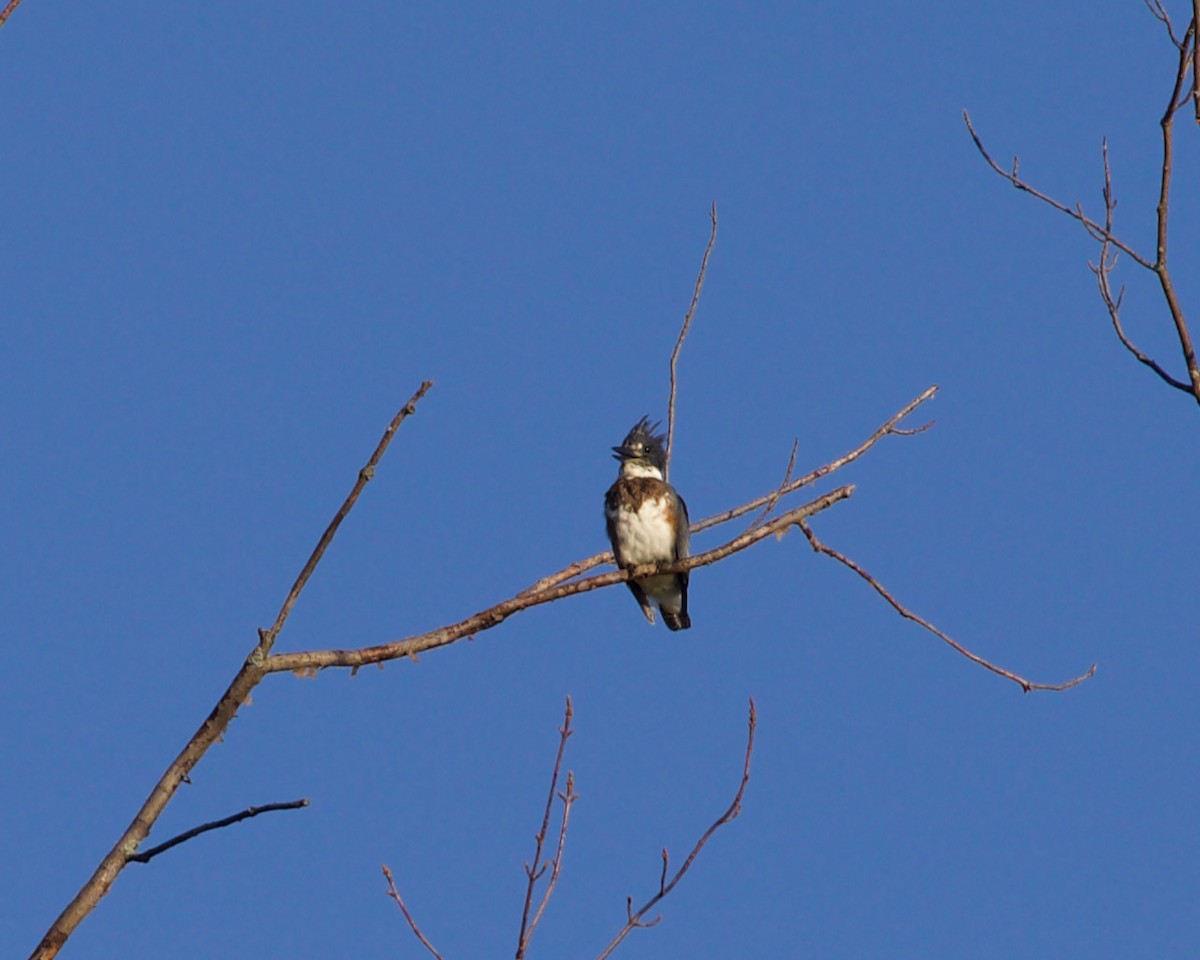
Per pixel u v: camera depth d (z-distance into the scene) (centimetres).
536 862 842
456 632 1025
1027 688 1091
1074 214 1051
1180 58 988
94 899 855
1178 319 1002
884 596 1102
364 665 993
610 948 837
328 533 953
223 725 930
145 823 888
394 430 952
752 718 902
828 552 1110
